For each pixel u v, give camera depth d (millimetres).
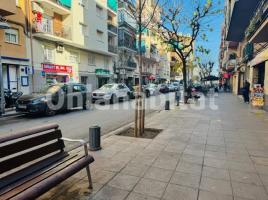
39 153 2920
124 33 32406
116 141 5742
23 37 16828
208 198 3062
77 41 22188
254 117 9836
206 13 13016
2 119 10070
